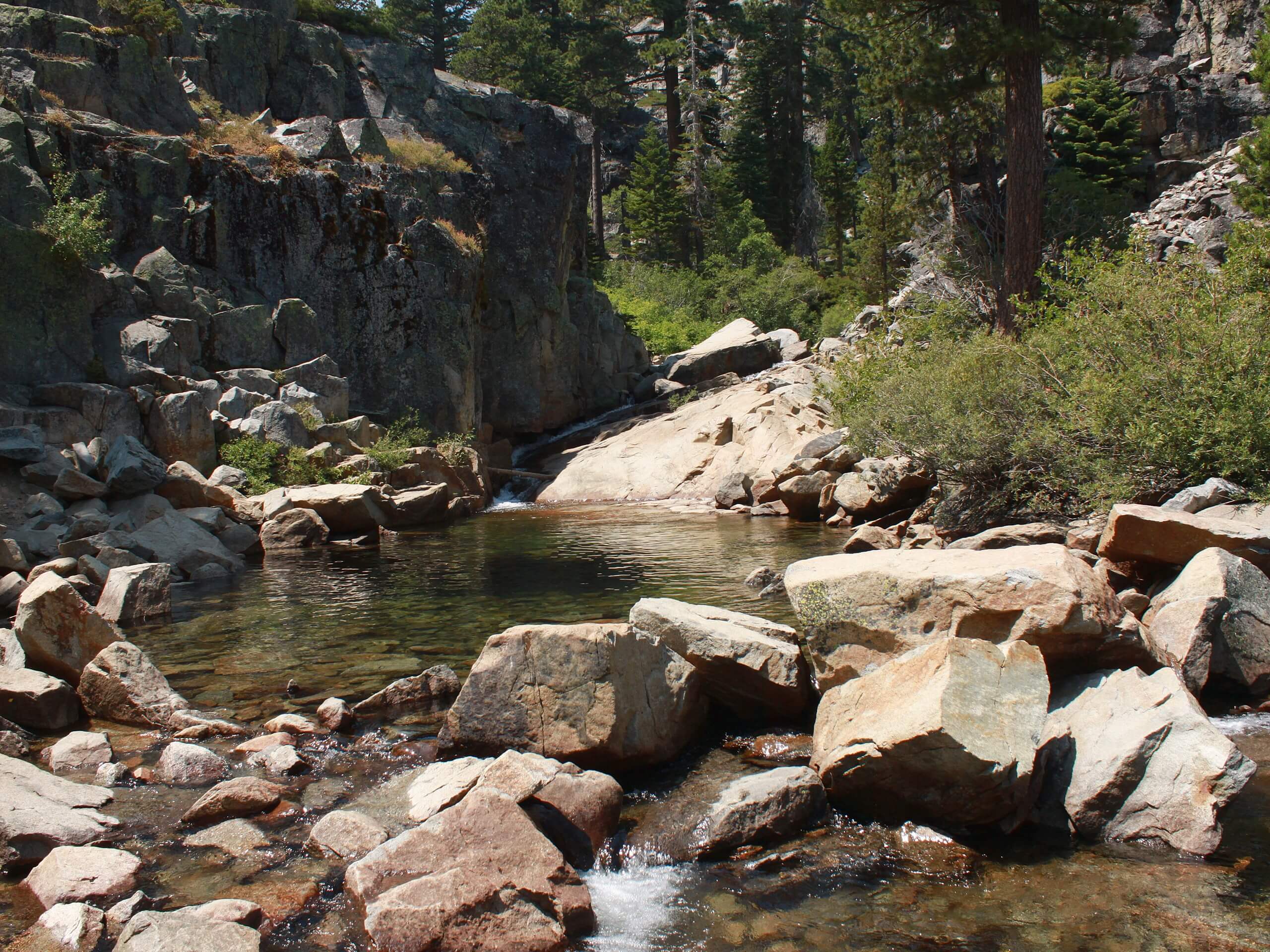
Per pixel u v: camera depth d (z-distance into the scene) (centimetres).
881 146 4728
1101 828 532
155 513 1528
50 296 1744
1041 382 1405
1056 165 3675
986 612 646
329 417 2184
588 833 519
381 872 454
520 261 3200
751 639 700
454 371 2548
